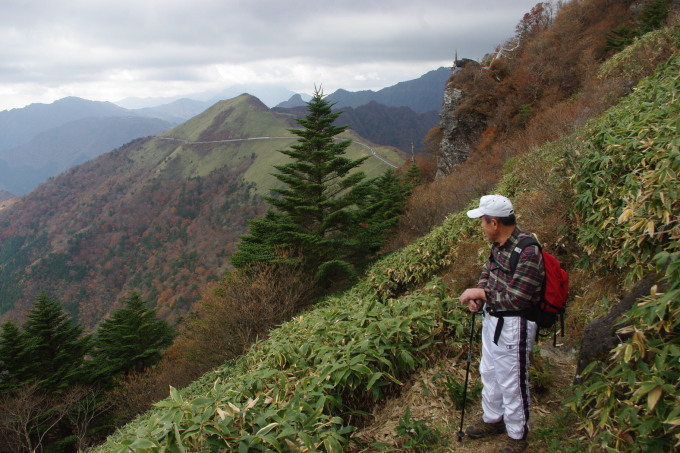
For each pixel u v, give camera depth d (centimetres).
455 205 2092
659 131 366
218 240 18038
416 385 366
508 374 253
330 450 257
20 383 2570
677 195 270
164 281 16050
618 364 227
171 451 229
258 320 1750
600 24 3478
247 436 241
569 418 279
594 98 1417
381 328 377
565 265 473
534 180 630
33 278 18212
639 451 196
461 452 285
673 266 203
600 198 406
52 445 2362
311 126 2436
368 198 2970
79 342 3023
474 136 4062
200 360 1970
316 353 383
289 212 2434
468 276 618
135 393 2461
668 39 1210
